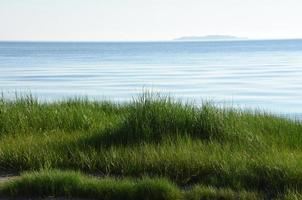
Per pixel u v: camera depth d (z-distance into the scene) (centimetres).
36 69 6488
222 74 5181
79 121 1190
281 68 6238
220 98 2908
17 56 13338
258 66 6831
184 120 1068
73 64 8081
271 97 3005
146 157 913
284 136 1048
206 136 1041
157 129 1038
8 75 5150
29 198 792
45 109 1276
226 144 984
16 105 1316
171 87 3653
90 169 921
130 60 9931
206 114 1082
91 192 792
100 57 12231
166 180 816
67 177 824
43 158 953
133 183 802
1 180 881
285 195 750
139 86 3731
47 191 803
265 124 1151
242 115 1216
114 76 4894
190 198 773
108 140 1026
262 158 880
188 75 5041
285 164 842
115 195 782
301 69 5969
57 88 3597
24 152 974
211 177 846
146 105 1091
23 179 820
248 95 3112
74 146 998
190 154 914
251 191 786
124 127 1048
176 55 13625
